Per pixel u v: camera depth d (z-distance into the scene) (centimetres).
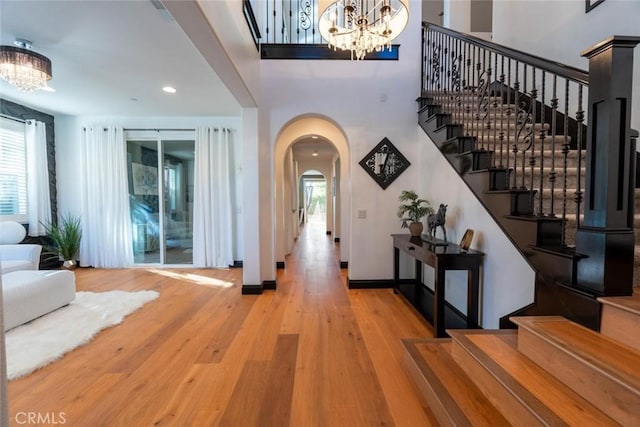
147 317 298
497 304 233
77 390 186
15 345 234
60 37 263
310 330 269
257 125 363
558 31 314
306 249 713
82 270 491
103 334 261
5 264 350
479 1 538
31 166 463
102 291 379
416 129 383
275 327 275
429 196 354
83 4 220
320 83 377
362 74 378
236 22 255
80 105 448
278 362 217
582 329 149
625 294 145
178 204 529
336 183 831
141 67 322
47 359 215
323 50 375
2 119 430
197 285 409
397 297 357
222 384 192
